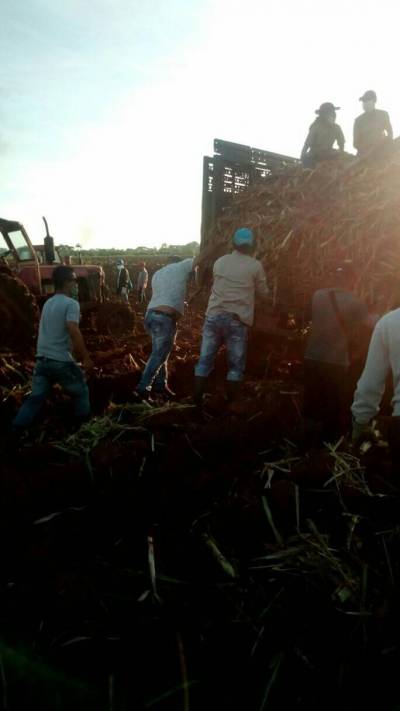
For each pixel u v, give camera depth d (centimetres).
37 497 357
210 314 564
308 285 568
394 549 308
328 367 436
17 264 1209
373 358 293
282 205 607
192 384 715
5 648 250
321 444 437
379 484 354
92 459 384
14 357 846
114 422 500
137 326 1427
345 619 269
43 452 429
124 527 343
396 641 253
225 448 432
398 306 432
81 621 267
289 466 390
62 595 277
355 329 435
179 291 617
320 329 440
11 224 1177
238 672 248
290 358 665
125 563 313
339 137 694
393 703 229
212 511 348
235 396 563
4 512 338
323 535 319
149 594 284
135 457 397
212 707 233
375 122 696
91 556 319
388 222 511
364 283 514
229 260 553
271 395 524
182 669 233
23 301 949
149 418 524
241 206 664
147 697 234
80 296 1398
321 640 262
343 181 570
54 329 484
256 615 276
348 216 538
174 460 402
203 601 284
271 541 325
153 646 257
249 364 671
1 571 303
